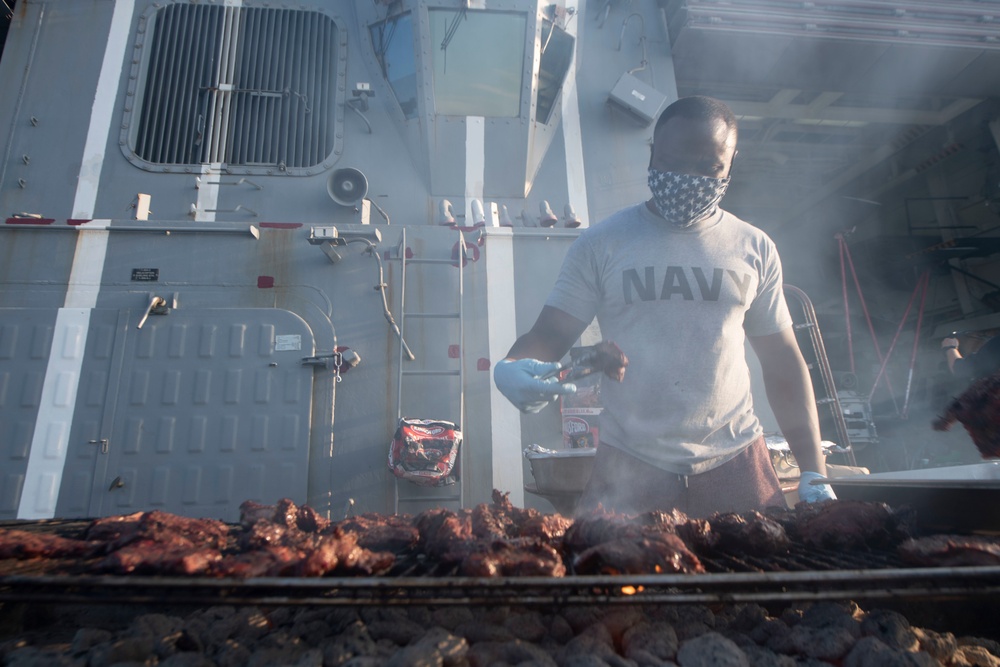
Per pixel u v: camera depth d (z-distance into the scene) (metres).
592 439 5.04
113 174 6.54
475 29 6.98
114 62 6.91
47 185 6.41
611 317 2.79
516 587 1.27
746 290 2.74
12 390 4.80
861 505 1.99
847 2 8.15
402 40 7.05
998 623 1.90
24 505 4.59
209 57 7.06
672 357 2.62
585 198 7.07
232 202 6.57
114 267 5.28
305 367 5.12
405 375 5.29
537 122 7.13
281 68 7.11
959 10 8.41
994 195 12.43
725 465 2.64
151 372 4.98
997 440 2.38
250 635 1.65
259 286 5.38
